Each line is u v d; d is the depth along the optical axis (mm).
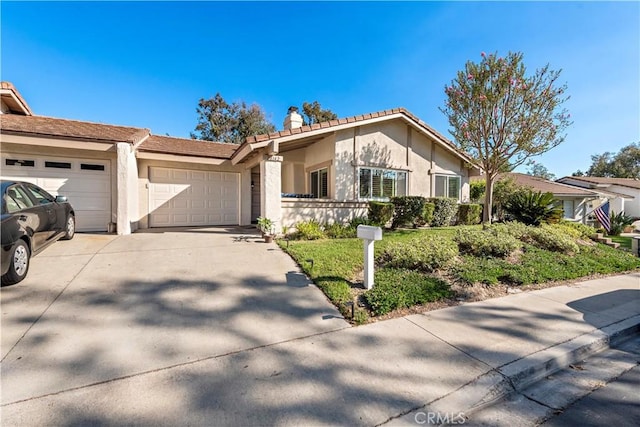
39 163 9102
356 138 11828
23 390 2506
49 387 2555
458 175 14680
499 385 2805
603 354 3707
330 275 5555
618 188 29125
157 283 5043
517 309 4699
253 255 6934
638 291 5781
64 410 2299
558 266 6973
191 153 11422
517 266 6574
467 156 13016
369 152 12117
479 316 4379
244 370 2902
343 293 4797
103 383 2635
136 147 10289
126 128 11656
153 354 3121
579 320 4332
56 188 9297
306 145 13320
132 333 3516
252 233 10016
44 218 5996
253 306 4395
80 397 2447
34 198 6070
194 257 6613
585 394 2859
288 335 3639
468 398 2613
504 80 10547
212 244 7961
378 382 2773
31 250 5328
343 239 9086
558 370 3295
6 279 4613
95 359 2988
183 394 2525
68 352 3086
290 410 2377
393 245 6957
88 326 3621
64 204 7516
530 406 2664
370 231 4887
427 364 3086
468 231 8281
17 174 8867
